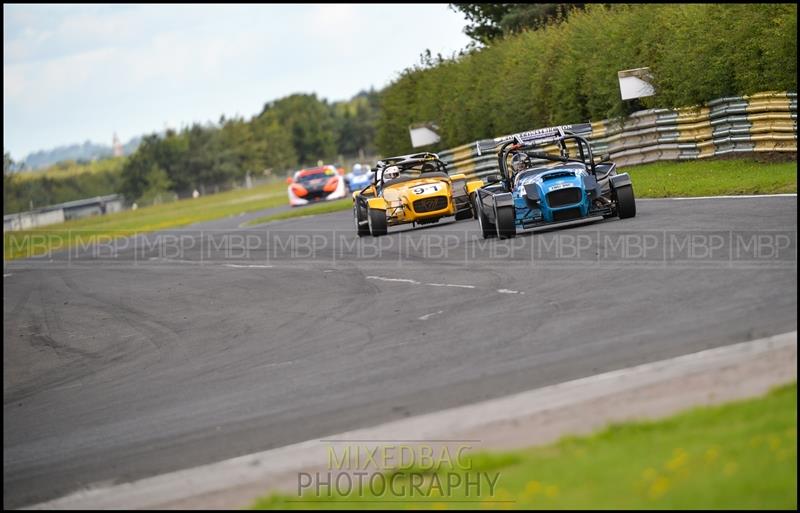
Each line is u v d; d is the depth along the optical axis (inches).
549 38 4810.5
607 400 1029.2
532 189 2389.3
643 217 2428.6
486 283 1931.6
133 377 1796.3
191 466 1133.1
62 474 1222.9
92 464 1240.8
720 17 3538.4
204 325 2229.3
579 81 4456.2
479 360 1341.0
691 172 3467.0
